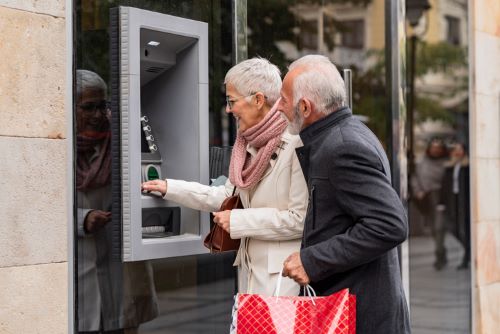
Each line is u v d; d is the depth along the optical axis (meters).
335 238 3.64
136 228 4.33
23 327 3.68
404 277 6.57
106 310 4.35
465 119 7.22
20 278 3.67
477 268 7.09
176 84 4.64
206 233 4.66
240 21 5.14
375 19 6.35
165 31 4.48
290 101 3.77
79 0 4.17
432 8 7.31
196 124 4.65
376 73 6.36
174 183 4.32
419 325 7.26
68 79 3.91
